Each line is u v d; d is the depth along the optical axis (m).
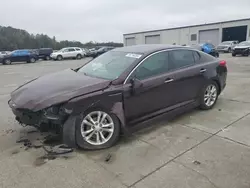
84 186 2.51
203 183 2.52
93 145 3.27
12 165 2.91
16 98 3.44
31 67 18.77
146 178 2.63
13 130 4.02
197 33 43.09
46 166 2.89
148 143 3.47
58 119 3.06
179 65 4.32
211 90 4.97
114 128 3.40
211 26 40.91
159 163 2.93
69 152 3.20
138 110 3.66
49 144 3.43
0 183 2.57
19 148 3.35
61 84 3.46
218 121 4.30
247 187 2.45
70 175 2.70
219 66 5.07
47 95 3.17
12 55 24.73
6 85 9.16
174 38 46.72
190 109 4.69
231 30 39.88
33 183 2.57
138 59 3.79
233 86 7.38
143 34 51.97
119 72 3.66
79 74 4.02
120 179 2.62
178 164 2.89
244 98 5.88
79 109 3.10
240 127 4.01
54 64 22.03
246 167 2.80
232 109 4.99
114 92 3.36
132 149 3.30
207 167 2.82
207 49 19.11
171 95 4.11
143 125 3.77
